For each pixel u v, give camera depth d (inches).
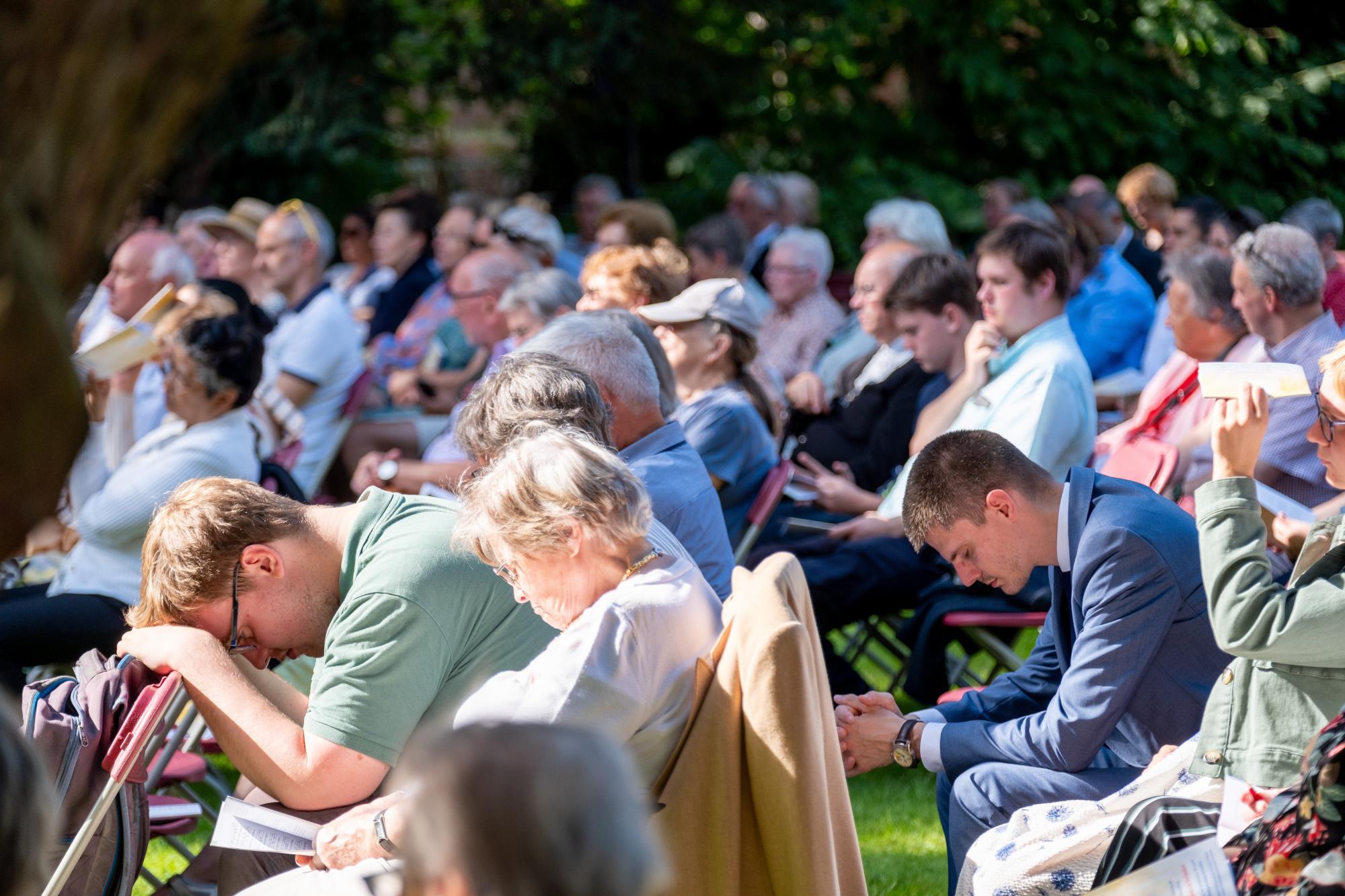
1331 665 161.0
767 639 153.2
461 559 181.9
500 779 80.1
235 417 298.5
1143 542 195.2
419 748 85.0
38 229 76.3
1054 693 223.8
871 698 227.1
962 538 204.5
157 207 638.5
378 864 160.6
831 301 523.2
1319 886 126.0
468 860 79.0
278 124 754.8
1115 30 964.6
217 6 80.1
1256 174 939.3
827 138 947.3
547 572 165.8
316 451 458.3
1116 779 199.8
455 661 182.9
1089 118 917.2
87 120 76.9
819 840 153.2
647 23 823.7
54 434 76.7
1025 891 182.4
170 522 185.0
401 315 614.2
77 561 296.5
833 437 397.4
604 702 154.0
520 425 199.9
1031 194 906.7
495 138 1088.8
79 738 172.7
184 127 82.8
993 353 337.7
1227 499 166.4
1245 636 161.0
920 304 364.2
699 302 332.5
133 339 309.7
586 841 79.7
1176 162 923.4
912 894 259.8
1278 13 986.1
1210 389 168.1
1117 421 433.1
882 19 931.3
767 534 381.4
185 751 256.5
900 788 320.5
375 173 941.2
